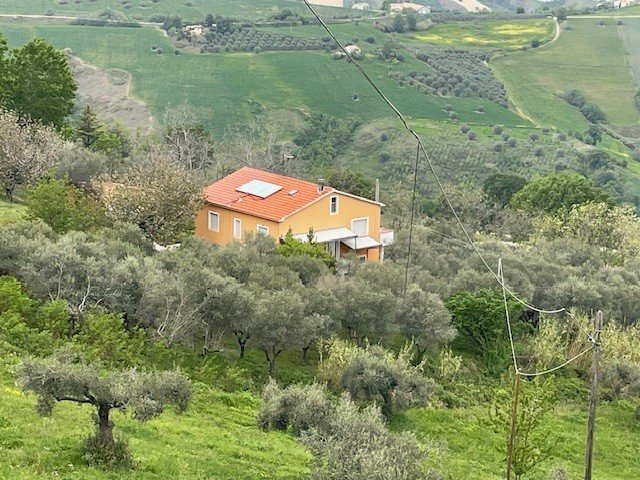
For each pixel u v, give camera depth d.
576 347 41.25
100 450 19.20
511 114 160.00
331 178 77.31
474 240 68.19
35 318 29.86
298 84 154.38
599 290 47.25
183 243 43.09
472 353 40.66
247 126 139.25
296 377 32.62
